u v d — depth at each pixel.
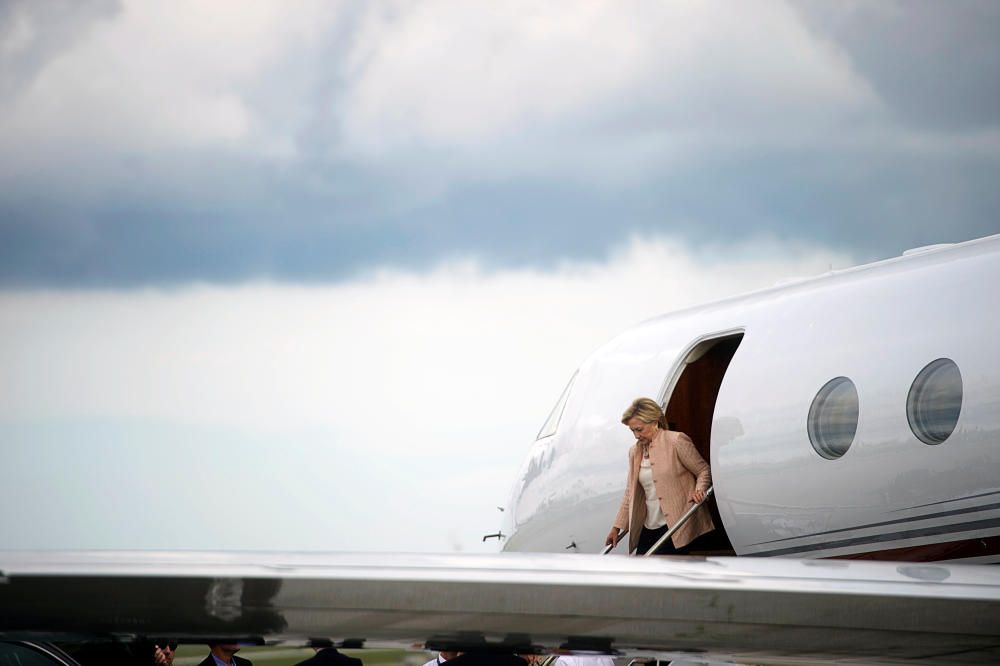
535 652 21.23
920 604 20.75
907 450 30.72
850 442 32.06
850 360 32.56
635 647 20.73
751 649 20.92
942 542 30.19
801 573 21.52
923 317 31.31
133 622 19.03
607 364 41.66
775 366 34.53
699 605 20.17
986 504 29.14
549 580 19.83
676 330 39.28
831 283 34.81
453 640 20.27
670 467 36.88
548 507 42.47
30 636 24.22
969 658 21.61
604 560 21.69
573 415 42.22
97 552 19.94
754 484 34.41
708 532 37.62
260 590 18.86
